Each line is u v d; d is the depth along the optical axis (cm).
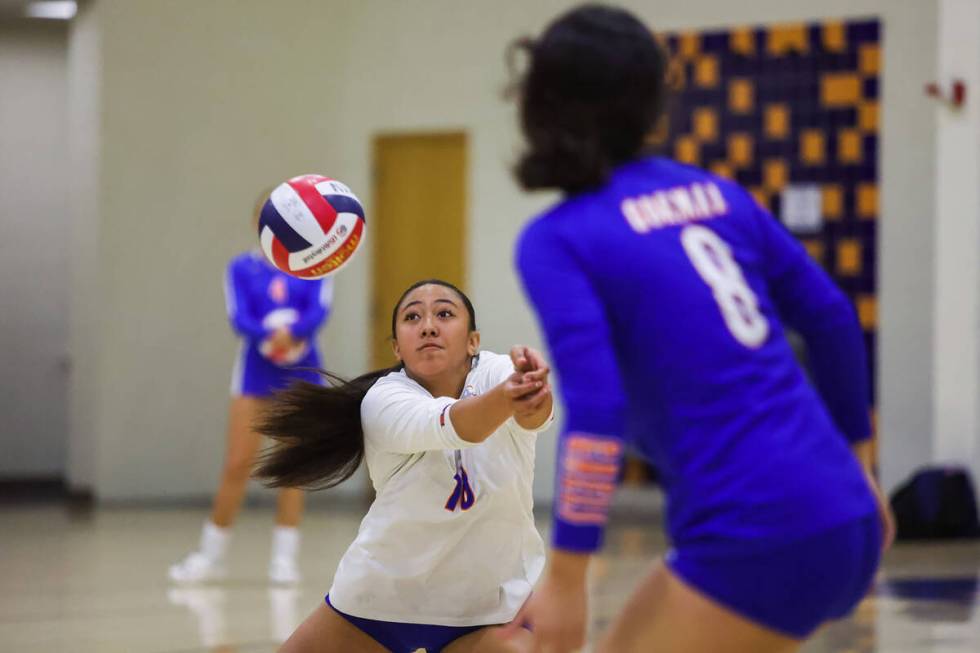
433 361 683
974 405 1961
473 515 674
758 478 450
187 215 2384
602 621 1215
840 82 2128
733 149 2192
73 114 2456
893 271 2103
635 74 475
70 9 2517
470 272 2338
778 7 2162
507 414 593
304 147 2419
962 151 1970
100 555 1722
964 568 1648
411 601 693
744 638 454
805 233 2153
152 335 2373
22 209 2644
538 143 482
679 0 2225
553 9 2286
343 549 1766
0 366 2650
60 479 2670
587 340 448
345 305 2419
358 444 703
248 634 1176
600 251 467
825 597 457
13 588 1448
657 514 2177
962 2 1956
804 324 514
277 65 2411
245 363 1505
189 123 2383
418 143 2383
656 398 466
